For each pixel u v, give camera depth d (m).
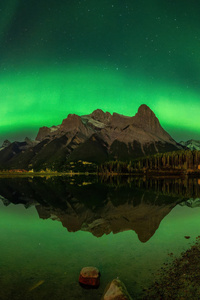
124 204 34.50
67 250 14.88
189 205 32.69
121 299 8.44
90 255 13.86
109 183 93.06
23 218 25.50
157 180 114.88
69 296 9.41
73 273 11.51
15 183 100.75
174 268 11.60
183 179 123.38
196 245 15.06
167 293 9.32
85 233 18.98
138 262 12.55
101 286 10.13
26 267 12.27
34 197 46.03
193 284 9.90
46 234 18.97
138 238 17.11
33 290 9.88
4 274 11.43
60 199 42.16
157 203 34.88
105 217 25.27
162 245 15.30
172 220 23.03
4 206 34.31
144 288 9.80
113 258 13.22
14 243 16.56
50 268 12.12
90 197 44.81
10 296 9.40
